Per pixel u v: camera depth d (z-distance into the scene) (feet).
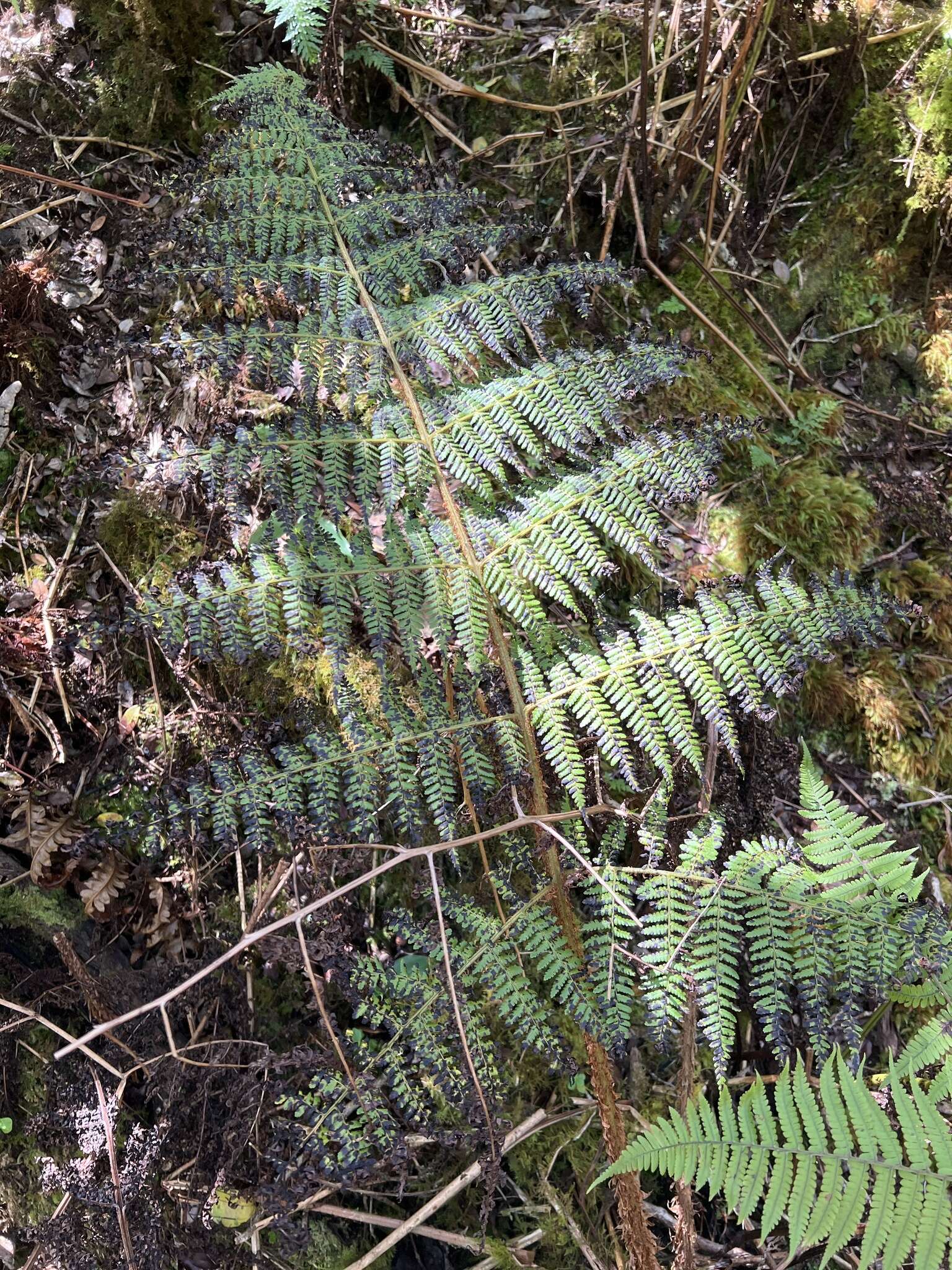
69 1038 6.82
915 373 10.75
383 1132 5.90
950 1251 5.57
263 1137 6.90
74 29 9.99
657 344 7.54
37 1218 6.84
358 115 10.70
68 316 9.11
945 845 8.79
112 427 8.90
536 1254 7.20
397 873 7.87
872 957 6.16
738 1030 7.98
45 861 7.47
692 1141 5.77
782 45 10.37
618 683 6.69
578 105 10.46
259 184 8.25
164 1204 6.78
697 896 6.36
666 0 10.63
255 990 7.57
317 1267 6.93
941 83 10.33
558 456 8.84
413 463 7.15
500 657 7.06
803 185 10.98
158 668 8.20
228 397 8.79
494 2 10.93
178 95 10.15
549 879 6.79
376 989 6.64
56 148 9.75
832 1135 5.81
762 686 8.61
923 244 10.87
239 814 7.70
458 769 7.57
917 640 9.39
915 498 9.64
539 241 10.14
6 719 7.92
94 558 8.52
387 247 8.11
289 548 6.81
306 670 8.08
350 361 7.48
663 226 10.43
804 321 10.75
